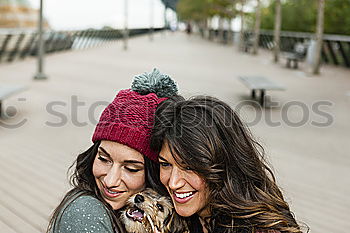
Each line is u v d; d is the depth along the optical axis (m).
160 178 1.31
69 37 18.81
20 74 10.98
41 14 10.23
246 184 1.31
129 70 12.90
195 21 54.19
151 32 32.53
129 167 1.29
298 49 16.19
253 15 31.59
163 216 1.31
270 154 5.21
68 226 1.19
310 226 3.39
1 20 20.38
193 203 1.29
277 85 8.19
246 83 8.35
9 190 3.69
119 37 29.34
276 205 1.34
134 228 1.28
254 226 1.28
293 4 27.77
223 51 22.53
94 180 1.38
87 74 11.59
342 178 4.55
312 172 4.68
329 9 23.27
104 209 1.24
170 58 17.30
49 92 8.56
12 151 4.85
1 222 3.08
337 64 15.83
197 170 1.23
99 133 1.29
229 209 1.28
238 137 1.31
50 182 3.95
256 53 21.02
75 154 4.88
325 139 6.04
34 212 3.28
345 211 3.73
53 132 5.71
